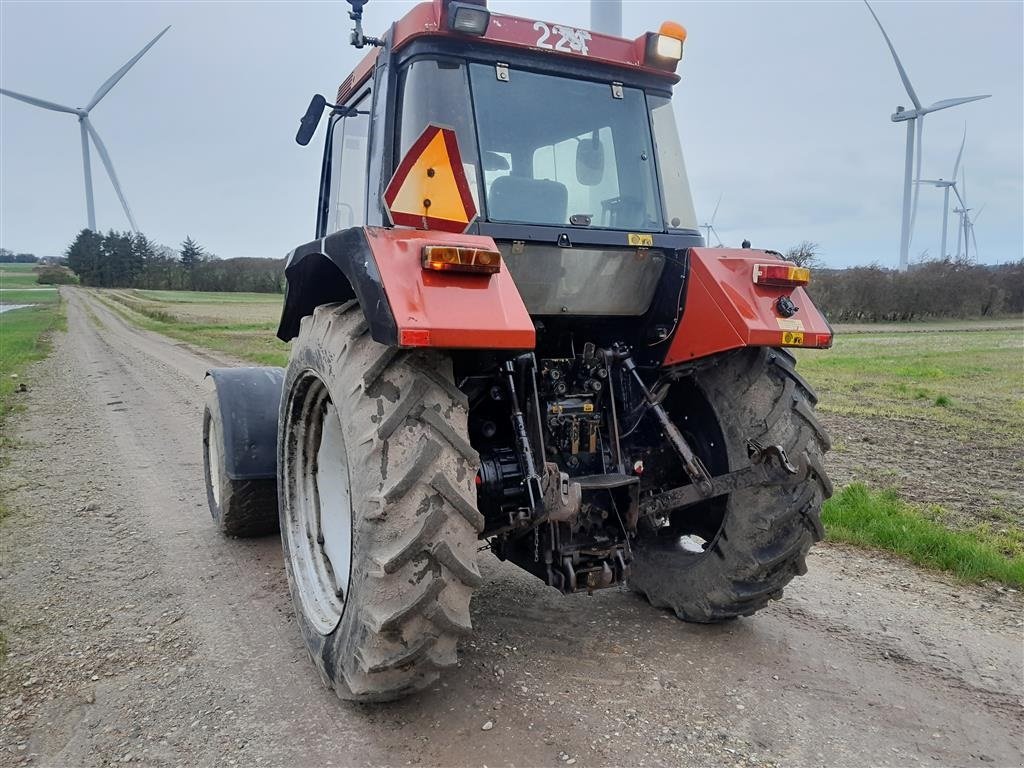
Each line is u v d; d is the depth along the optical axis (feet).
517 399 10.40
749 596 10.96
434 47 9.96
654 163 11.55
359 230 8.54
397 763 8.38
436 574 8.15
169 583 13.75
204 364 54.29
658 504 10.67
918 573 14.34
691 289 10.85
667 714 9.35
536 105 10.60
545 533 10.19
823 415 33.60
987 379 48.85
